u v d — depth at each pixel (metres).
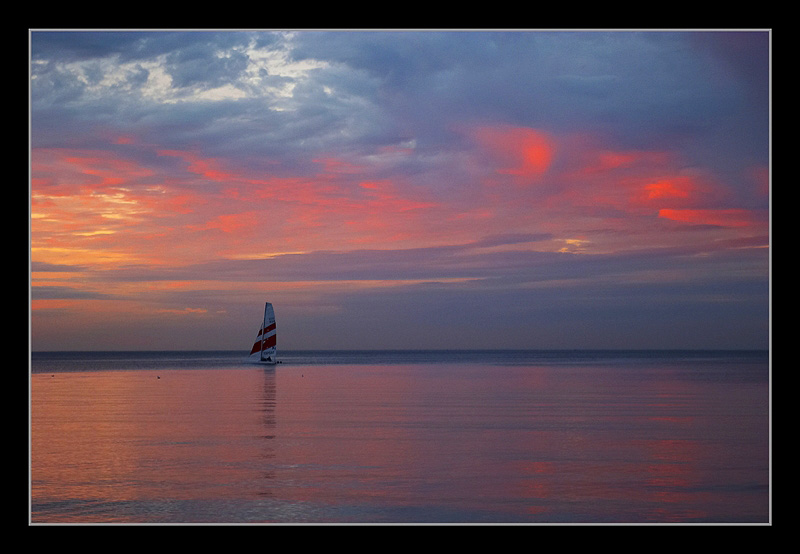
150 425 29.12
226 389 50.84
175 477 19.12
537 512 15.98
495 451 22.66
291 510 16.19
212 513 16.00
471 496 17.17
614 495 17.23
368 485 18.22
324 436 25.84
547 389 49.62
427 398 42.34
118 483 18.50
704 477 18.97
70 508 16.42
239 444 24.12
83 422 30.22
